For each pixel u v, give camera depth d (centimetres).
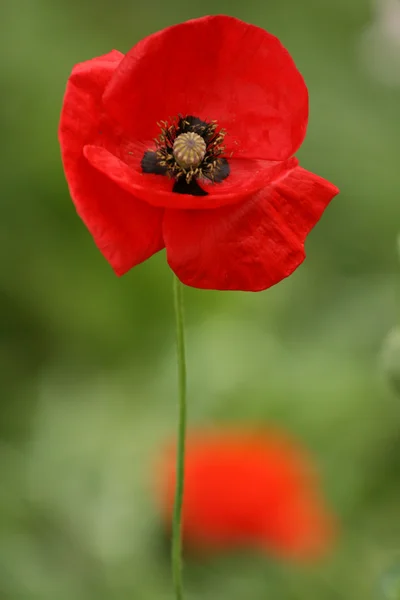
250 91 66
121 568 86
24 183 124
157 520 87
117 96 65
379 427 98
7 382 115
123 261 64
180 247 64
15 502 89
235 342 106
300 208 65
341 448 97
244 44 66
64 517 89
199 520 85
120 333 120
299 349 115
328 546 87
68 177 64
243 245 64
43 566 86
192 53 66
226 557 86
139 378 109
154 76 66
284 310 125
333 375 102
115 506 89
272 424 93
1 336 120
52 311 120
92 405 101
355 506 93
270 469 86
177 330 65
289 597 85
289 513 86
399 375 69
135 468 91
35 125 129
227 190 66
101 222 64
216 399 101
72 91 65
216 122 67
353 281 129
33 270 120
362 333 117
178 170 66
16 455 94
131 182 64
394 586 71
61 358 119
